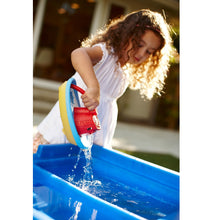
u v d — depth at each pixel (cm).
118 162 125
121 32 139
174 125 625
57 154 122
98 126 107
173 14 580
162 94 613
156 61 162
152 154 343
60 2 621
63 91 100
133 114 636
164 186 110
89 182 110
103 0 568
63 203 81
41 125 142
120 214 72
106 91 144
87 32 620
